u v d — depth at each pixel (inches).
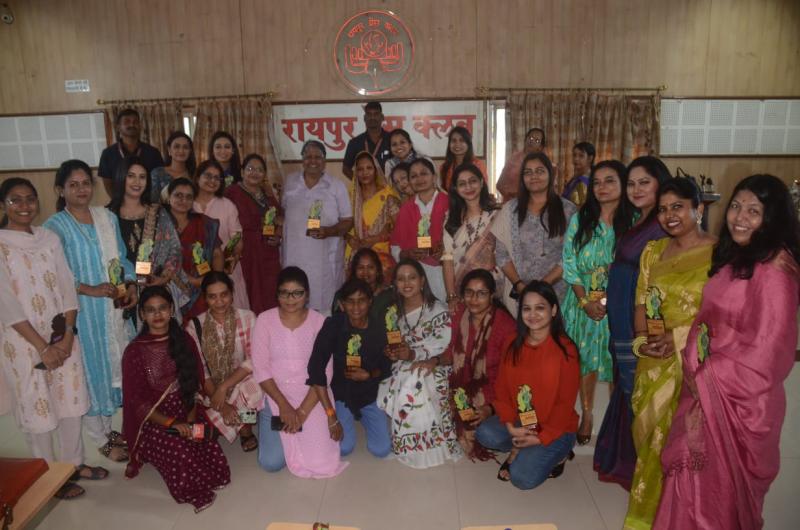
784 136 276.5
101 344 121.6
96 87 275.0
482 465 120.6
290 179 172.2
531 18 263.9
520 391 106.2
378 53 267.0
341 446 124.3
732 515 79.8
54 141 280.4
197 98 270.7
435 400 120.6
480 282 114.7
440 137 271.9
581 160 192.7
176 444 109.5
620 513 103.7
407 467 120.6
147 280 125.6
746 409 77.2
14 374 106.0
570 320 125.3
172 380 114.8
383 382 123.1
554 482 113.8
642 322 101.6
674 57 267.9
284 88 270.7
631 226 113.9
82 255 118.2
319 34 266.7
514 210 130.0
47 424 108.1
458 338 121.7
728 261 79.9
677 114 272.4
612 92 268.7
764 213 76.0
